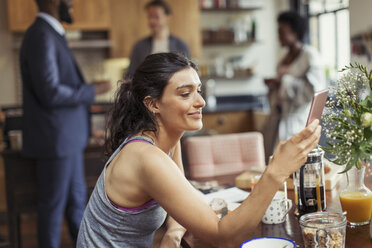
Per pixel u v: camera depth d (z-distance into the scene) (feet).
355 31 6.92
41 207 10.45
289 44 13.70
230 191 6.61
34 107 10.19
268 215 5.14
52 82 9.87
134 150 4.52
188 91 4.56
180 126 4.63
